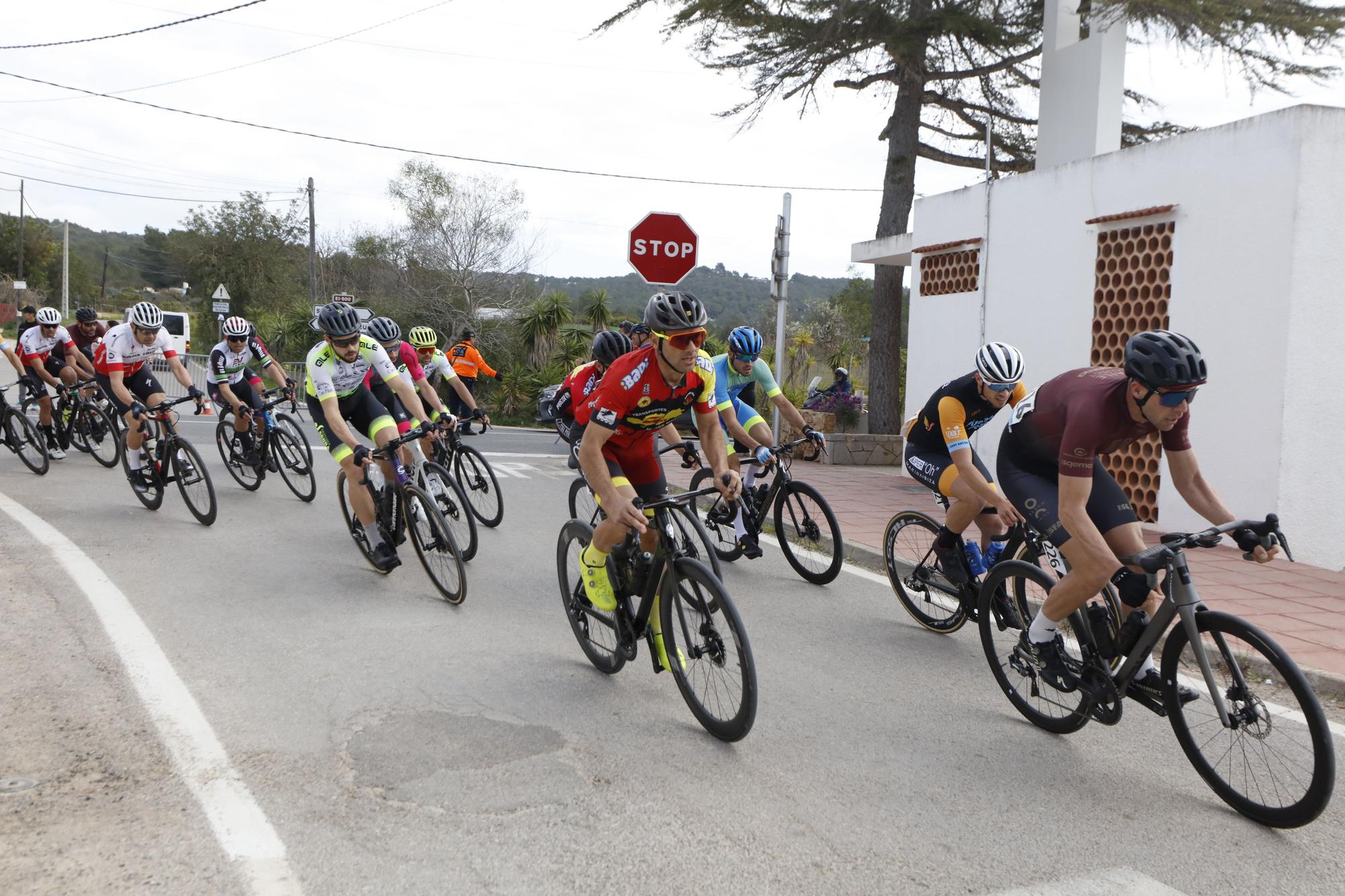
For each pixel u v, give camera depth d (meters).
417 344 8.38
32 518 7.00
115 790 2.96
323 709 3.70
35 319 9.59
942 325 11.63
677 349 3.47
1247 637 3.07
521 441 15.66
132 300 73.44
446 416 7.48
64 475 9.12
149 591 5.25
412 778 3.13
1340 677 4.42
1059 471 3.51
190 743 3.32
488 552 6.79
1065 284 9.65
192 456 7.04
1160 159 8.50
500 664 4.34
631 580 3.89
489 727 3.59
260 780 3.07
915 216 12.14
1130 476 8.73
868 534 7.81
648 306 3.53
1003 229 10.50
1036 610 3.99
